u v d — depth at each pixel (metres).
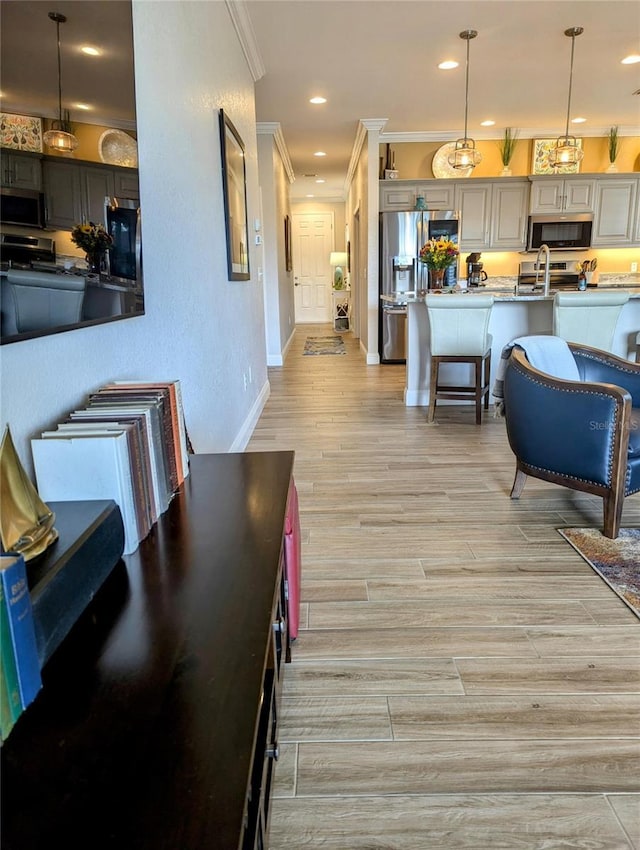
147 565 1.02
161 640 0.81
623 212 7.35
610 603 1.96
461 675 1.62
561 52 4.73
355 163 8.52
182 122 2.31
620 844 1.13
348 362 7.57
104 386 1.42
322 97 5.77
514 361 2.74
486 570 2.19
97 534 0.92
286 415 4.75
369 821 1.19
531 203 7.32
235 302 3.66
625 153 7.42
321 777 1.29
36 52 0.99
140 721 0.67
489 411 4.74
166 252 2.06
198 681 0.73
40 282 1.01
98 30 1.28
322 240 13.16
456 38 4.42
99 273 1.30
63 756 0.62
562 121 6.88
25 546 0.80
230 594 0.93
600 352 2.98
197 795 0.57
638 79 5.41
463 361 4.29
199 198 2.62
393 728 1.43
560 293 3.98
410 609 1.94
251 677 0.74
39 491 1.03
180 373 2.24
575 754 1.35
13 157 0.91
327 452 3.72
